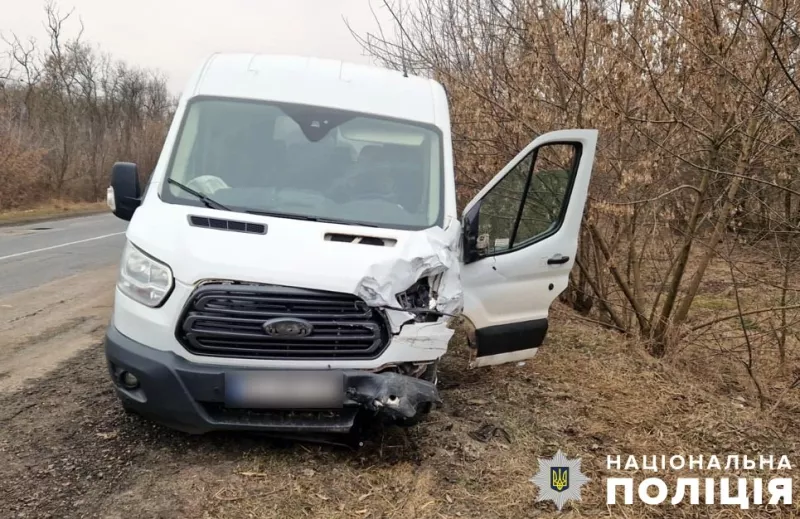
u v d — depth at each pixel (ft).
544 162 18.93
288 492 10.07
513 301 13.57
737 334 23.06
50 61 115.65
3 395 13.92
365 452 11.50
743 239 19.52
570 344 19.83
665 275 21.88
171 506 9.55
